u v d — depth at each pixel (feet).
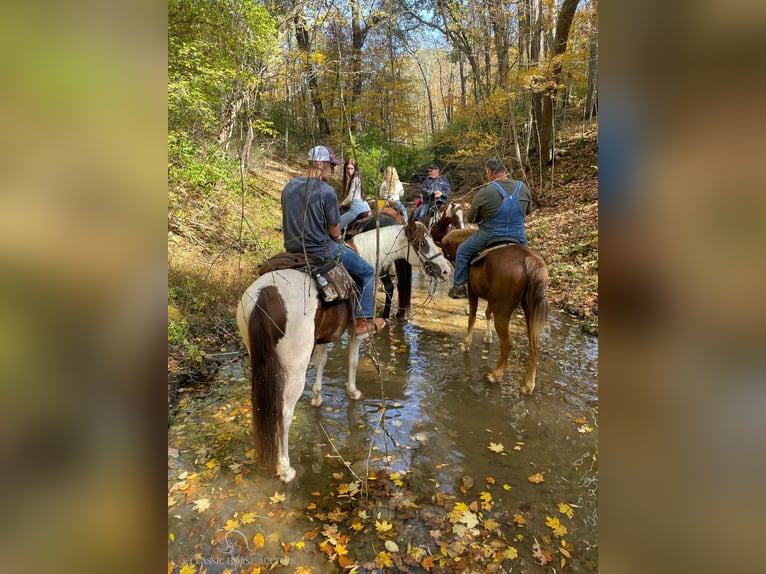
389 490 9.93
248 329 9.44
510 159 39.47
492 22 32.35
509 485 10.11
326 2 23.21
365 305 12.56
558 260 25.88
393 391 14.17
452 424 12.41
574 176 41.50
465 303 22.81
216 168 21.57
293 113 51.21
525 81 35.83
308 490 9.93
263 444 9.31
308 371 15.60
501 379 14.78
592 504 9.55
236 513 9.23
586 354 16.48
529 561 8.21
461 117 42.45
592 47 35.86
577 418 12.64
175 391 13.67
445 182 26.84
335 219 10.85
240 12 18.84
